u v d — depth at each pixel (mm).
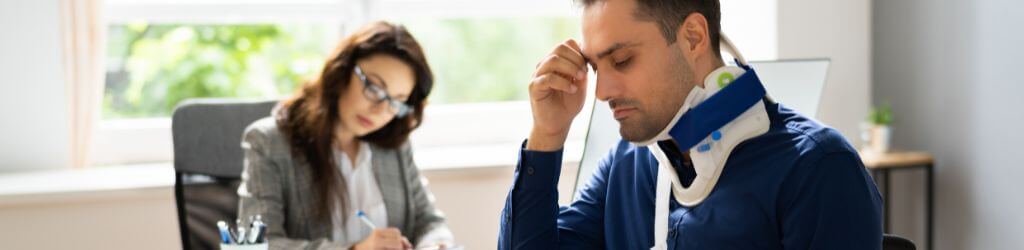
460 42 4117
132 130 3381
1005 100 3014
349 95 2352
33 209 2820
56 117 3162
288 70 4523
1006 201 3049
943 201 3338
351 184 2424
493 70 4164
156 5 3357
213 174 2453
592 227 1589
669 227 1417
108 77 3990
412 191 2527
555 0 3643
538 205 1491
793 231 1307
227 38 4531
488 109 3652
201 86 4430
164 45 4309
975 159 3172
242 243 1816
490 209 3125
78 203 2848
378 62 2334
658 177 1448
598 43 1330
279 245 2234
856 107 3430
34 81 3131
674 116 1345
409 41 2383
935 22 3299
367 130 2371
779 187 1314
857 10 3385
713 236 1357
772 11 3316
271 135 2355
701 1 1326
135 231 2898
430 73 2412
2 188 2807
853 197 1282
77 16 3123
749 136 1351
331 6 3502
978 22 3107
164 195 2893
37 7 3104
